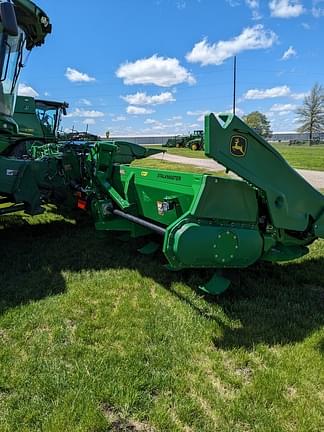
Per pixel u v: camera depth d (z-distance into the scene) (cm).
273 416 222
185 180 361
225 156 304
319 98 6781
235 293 383
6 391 238
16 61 545
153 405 229
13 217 706
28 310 343
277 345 296
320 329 318
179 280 416
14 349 282
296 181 351
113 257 492
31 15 634
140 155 598
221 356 280
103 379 249
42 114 1266
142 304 360
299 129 7062
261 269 451
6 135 547
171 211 388
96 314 341
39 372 256
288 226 354
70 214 730
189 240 298
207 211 310
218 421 219
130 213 461
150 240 522
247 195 331
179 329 314
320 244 561
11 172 468
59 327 315
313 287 413
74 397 231
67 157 621
